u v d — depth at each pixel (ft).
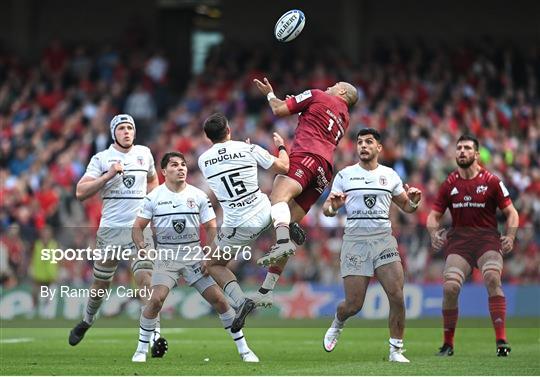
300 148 137.59
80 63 372.99
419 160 286.25
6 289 236.84
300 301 249.14
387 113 320.29
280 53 369.30
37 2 432.25
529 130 311.88
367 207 138.00
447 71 342.64
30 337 187.62
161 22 426.10
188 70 422.82
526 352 152.87
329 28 414.82
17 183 285.23
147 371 122.72
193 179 284.82
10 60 390.83
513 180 278.87
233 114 337.11
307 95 140.36
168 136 324.80
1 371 123.54
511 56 354.33
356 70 353.72
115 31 430.20
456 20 405.39
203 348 162.81
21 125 333.21
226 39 423.23
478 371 122.52
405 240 242.17
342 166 280.31
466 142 147.43
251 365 130.82
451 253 148.66
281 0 418.31
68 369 125.59
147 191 152.76
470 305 244.01
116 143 148.15
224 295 140.77
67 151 299.38
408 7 407.64
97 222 264.93
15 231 239.09
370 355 150.41
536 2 399.65
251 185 133.18
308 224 259.60
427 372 121.29
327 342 144.15
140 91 346.13
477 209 147.43
